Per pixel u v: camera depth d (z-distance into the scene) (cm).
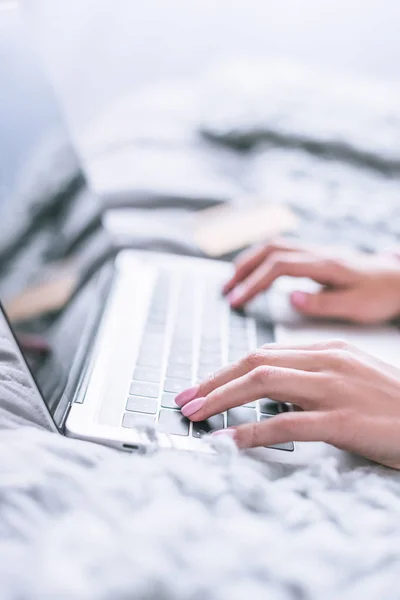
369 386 45
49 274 53
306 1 168
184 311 64
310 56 172
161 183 89
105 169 92
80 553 30
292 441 44
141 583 29
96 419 46
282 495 38
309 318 65
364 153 97
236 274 69
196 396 47
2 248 46
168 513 33
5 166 51
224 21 168
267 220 82
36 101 63
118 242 77
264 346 50
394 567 34
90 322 58
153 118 106
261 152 98
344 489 40
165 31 166
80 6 159
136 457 40
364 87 119
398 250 73
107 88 162
